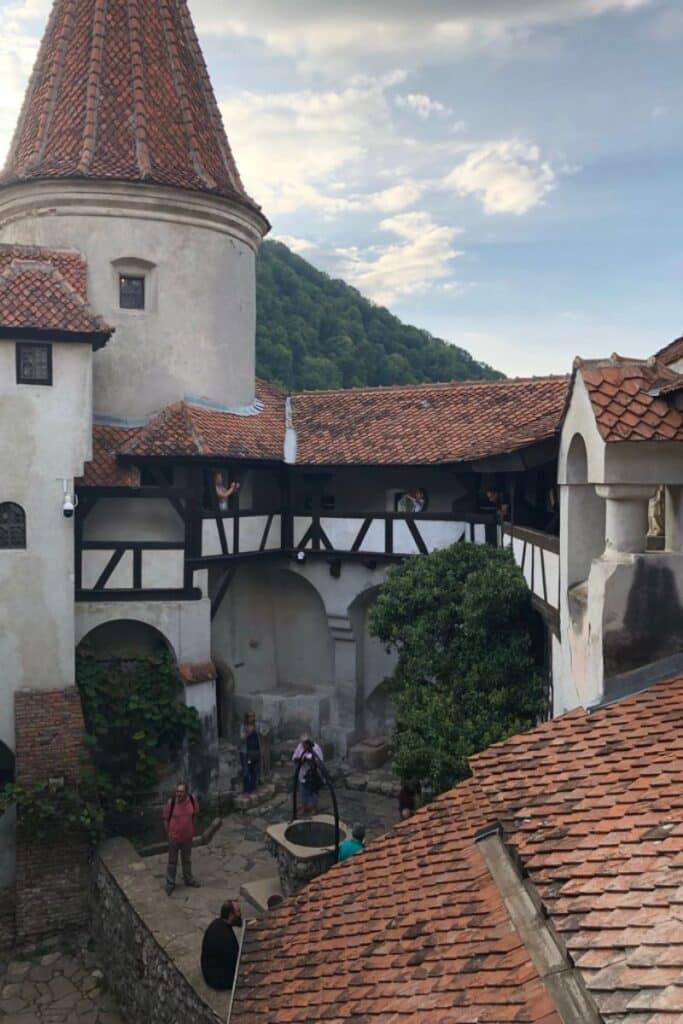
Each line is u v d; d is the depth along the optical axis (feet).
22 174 58.18
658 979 14.56
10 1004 40.68
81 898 47.70
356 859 27.20
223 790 59.16
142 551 55.26
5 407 50.19
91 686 52.95
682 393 27.78
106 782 50.39
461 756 40.60
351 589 64.44
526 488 48.80
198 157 61.72
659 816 19.88
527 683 42.78
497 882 21.47
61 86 62.59
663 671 28.02
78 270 55.11
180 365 61.05
